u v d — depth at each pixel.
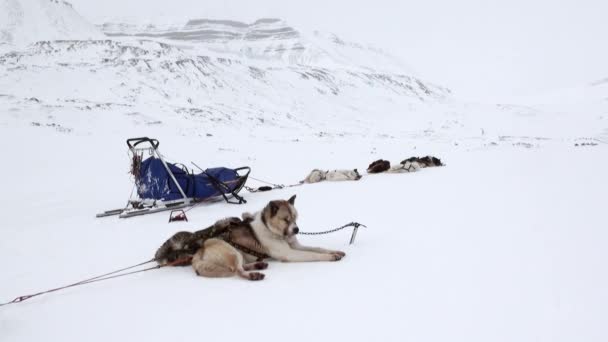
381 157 18.52
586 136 49.81
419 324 2.93
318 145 24.59
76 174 12.96
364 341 2.76
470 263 4.04
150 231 6.25
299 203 7.95
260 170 14.22
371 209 6.95
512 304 3.14
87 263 4.81
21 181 11.69
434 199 7.46
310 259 4.38
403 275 3.84
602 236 4.62
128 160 16.11
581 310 2.99
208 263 4.09
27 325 3.29
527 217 5.67
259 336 2.90
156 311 3.39
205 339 2.91
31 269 4.68
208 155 18.73
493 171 10.74
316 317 3.13
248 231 4.47
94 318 3.34
